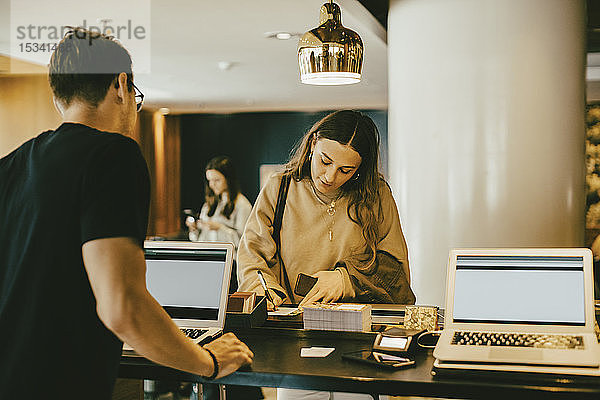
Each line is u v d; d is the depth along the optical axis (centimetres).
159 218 1120
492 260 208
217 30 509
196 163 1146
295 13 454
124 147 147
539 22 367
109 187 142
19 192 150
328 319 229
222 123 1136
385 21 507
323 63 256
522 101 369
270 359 201
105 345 147
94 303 144
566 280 201
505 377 172
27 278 142
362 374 182
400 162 398
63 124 154
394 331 209
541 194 371
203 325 226
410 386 175
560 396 164
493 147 372
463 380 174
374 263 280
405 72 393
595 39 536
